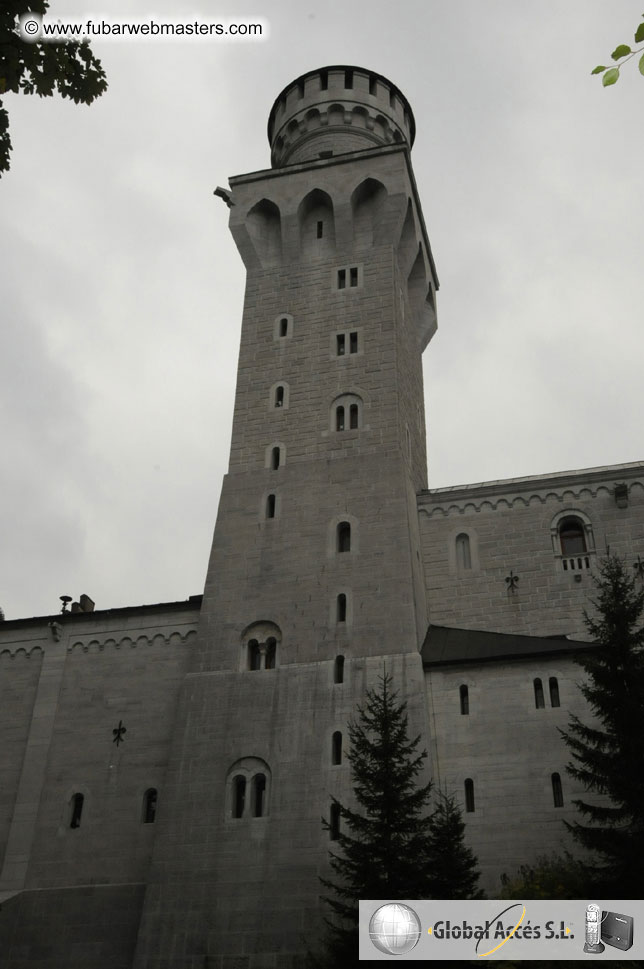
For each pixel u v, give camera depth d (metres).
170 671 46.97
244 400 52.28
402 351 53.88
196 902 38.03
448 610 46.41
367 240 56.19
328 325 53.56
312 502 47.44
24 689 48.72
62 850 43.25
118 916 40.72
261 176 58.72
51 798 44.81
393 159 56.69
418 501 49.75
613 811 32.28
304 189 57.34
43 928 41.12
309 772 39.84
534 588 45.84
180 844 39.47
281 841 38.53
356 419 50.00
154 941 37.59
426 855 32.94
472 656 41.19
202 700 42.91
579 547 46.84
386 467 47.59
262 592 45.28
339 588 44.34
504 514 48.28
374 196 57.06
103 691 47.25
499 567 46.84
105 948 40.09
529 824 36.62
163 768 44.31
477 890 34.72
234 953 36.66
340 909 32.88
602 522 46.72
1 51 18.48
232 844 38.97
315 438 49.72
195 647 44.50
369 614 43.19
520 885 32.06
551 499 48.00
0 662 49.88
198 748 41.69
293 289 55.59
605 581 42.41
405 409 51.84
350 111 65.19
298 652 43.03
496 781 37.91
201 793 40.53
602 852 32.97
